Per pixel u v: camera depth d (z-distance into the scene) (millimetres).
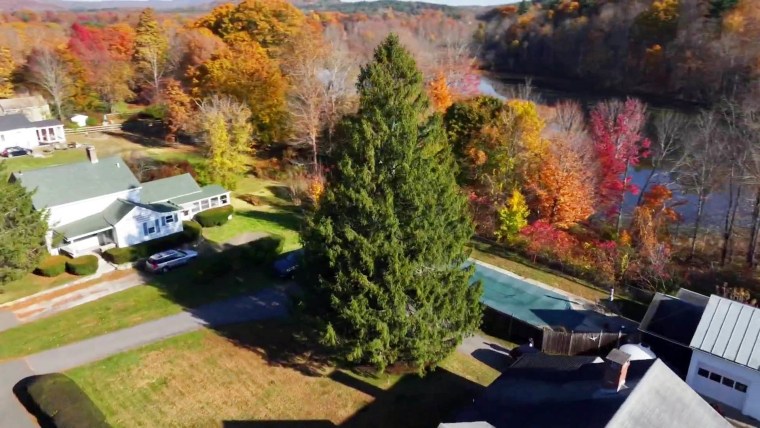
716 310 26047
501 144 47344
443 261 25312
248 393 25328
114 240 39625
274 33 88125
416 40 121812
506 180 47125
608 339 29266
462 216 26859
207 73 68750
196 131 63125
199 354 28094
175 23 139875
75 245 38812
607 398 17000
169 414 23719
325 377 26812
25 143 66375
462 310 25797
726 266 42406
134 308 32406
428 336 24844
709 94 66062
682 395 17828
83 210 40156
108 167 43062
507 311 32031
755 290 38094
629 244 42031
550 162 44969
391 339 24656
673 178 52562
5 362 26812
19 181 34219
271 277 37125
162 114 76062
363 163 24984
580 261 40188
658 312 29578
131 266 37938
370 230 24906
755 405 24188
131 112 85438
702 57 69562
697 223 45031
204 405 24391
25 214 32594
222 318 31719
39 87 82375
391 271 23891
